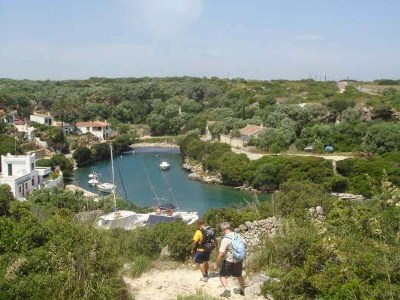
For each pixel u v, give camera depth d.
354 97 120.75
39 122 128.75
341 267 10.27
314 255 11.16
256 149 100.38
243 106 132.12
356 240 11.61
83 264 10.70
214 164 89.50
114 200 56.47
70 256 10.98
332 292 9.91
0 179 62.78
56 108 138.62
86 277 10.58
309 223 15.12
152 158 115.56
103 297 10.25
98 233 12.43
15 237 12.19
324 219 15.94
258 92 157.62
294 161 79.12
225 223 12.06
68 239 11.74
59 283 10.36
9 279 10.25
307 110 106.62
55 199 54.16
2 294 9.81
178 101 164.88
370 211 12.80
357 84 164.38
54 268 11.01
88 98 166.12
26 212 21.36
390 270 9.80
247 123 116.00
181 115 147.62
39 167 83.25
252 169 82.31
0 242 11.96
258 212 21.03
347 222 12.91
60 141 112.50
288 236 13.17
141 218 49.41
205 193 78.50
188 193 78.56
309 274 10.73
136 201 72.94
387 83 164.75
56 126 125.88
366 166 74.81
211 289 12.45
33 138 112.00
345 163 77.44
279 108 112.88
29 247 12.10
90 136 129.00
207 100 168.50
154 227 20.88
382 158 80.06
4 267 10.88
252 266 13.66
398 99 116.44
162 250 16.72
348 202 16.34
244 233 17.89
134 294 12.01
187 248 15.59
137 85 185.12
